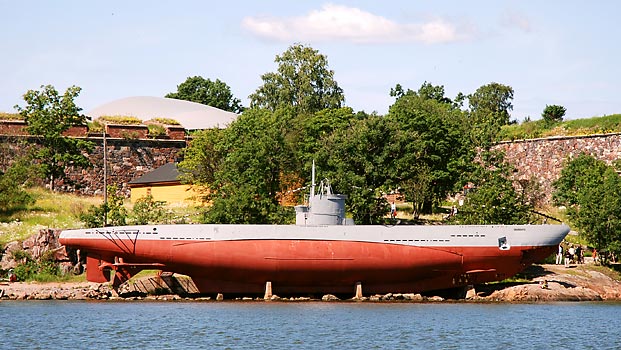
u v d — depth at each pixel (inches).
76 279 2908.5
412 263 2751.0
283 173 3764.8
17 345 2034.9
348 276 2758.4
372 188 3459.6
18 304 2608.3
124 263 2721.5
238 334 2167.8
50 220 3257.9
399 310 2571.4
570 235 3597.4
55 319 2343.8
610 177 3309.5
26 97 3932.1
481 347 2082.9
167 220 3356.3
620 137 4050.2
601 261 3213.6
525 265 2832.2
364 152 3585.1
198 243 2689.5
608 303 2805.1
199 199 3900.1
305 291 2815.0
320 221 2770.7
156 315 2423.7
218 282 2778.1
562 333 2250.2
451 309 2610.7
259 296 2815.0
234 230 2704.2
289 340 2113.7
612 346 2108.8
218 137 3954.2
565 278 2999.5
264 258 2696.9
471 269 2810.0
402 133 3686.0
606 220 3152.1
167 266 2719.0
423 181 3686.0
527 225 2797.7
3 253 2935.5
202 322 2321.6
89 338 2107.5
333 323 2333.9
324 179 3457.2
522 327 2326.5
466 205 3257.9
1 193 3378.4
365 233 2738.7
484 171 3806.6
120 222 3176.7
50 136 3892.7
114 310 2504.9
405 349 2046.0
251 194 3228.3
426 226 2768.2
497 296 2842.0
